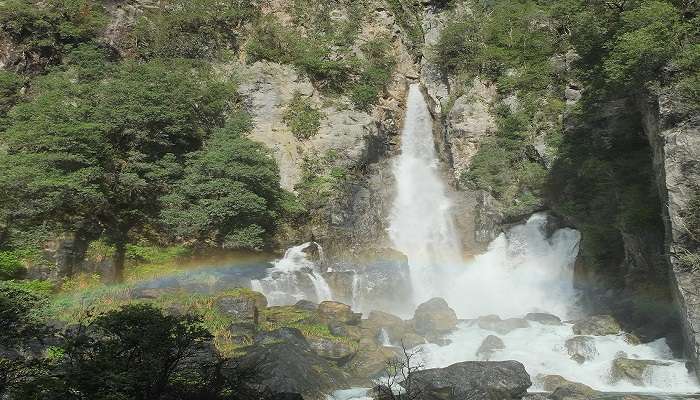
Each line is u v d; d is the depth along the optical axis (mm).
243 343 21641
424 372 19578
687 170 21625
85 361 12227
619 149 32594
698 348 20422
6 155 30109
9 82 36625
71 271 27359
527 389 20578
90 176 29172
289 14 47562
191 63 42062
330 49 46094
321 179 39531
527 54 46875
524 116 43188
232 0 45719
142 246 31859
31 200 27781
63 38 39812
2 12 38312
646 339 24500
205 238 33250
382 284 34281
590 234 33312
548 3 50344
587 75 35594
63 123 31125
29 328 13359
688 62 23500
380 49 48375
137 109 32906
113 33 41906
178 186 33312
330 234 37062
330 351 21719
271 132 41188
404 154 47031
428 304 27594
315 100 44031
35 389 10891
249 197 31953
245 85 42156
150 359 12703
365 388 20562
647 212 26875
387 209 42438
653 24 25500
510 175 41000
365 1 50938
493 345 24078
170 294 25375
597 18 35062
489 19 51188
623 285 30344
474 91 46938
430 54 50906
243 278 29922
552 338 25266
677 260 21516
